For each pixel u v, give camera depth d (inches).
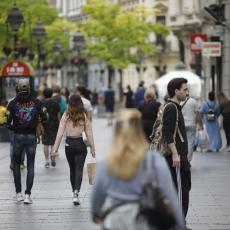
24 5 4188.0
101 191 539.2
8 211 1172.5
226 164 1829.5
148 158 537.6
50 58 6043.3
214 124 2225.6
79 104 1232.8
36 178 1579.7
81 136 1228.5
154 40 6530.5
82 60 6181.1
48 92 1801.2
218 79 3491.6
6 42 3545.8
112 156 533.6
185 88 949.2
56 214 1138.0
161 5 6712.6
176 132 946.7
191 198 1277.1
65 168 1769.2
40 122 1246.9
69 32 6274.6
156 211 525.0
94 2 5944.9
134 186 534.0
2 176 1619.1
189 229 993.5
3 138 2632.9
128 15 5954.7
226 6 3275.1
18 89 1237.1
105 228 529.7
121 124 536.7
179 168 945.5
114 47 5949.8
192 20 4943.4
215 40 2918.3
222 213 1130.7
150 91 1668.3
